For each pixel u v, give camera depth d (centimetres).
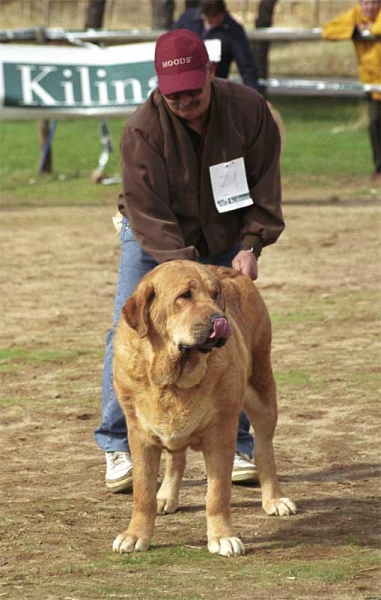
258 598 739
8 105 2770
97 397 1349
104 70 2816
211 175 994
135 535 864
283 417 1248
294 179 3262
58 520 938
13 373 1454
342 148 3888
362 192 3012
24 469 1091
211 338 797
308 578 781
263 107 1012
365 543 866
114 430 1038
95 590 760
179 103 952
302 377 1405
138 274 1034
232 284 945
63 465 1106
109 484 1020
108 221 2625
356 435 1178
